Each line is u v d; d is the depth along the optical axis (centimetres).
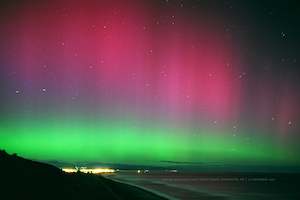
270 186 16212
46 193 2408
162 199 5450
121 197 4244
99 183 6619
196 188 11894
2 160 3112
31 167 3516
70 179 4472
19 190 2194
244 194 9538
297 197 8850
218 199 7194
